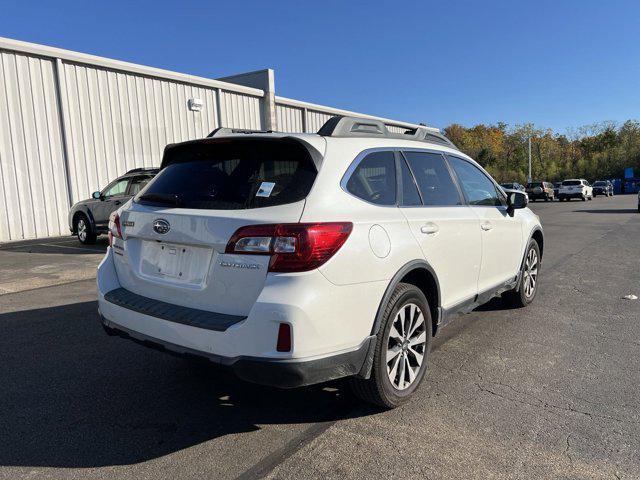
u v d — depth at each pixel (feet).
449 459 9.14
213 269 9.37
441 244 12.26
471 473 8.69
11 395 11.95
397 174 11.86
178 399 11.75
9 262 31.94
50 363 14.01
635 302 20.44
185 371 13.44
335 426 10.38
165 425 10.50
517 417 10.68
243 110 69.87
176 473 8.76
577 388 12.14
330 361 9.14
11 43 43.60
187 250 10.00
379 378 10.30
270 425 10.47
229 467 8.93
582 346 15.16
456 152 15.26
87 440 9.88
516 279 18.06
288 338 8.61
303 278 8.74
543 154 289.74
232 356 8.86
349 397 11.75
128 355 14.65
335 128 10.92
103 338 16.20
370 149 11.31
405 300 10.85
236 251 9.04
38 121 46.42
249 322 8.70
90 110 50.70
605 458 9.12
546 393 11.85
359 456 9.25
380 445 9.62
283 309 8.55
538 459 9.11
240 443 9.75
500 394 11.82
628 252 34.91
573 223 61.41
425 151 13.44
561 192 141.59
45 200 47.19
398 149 12.30
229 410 11.17
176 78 59.11
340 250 9.21
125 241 11.37
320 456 9.25
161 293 10.44
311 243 8.79
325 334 8.98
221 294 9.30
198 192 10.32
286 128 78.18
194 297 9.74
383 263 10.10
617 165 256.32
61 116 48.06
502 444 9.62
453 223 12.92
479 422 10.48
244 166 10.28
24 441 9.84
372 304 9.88
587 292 22.33
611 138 286.05
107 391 12.18
